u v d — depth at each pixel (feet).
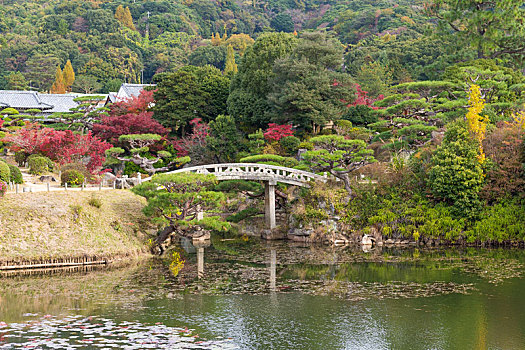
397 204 158.30
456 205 152.87
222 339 77.66
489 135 162.61
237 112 221.05
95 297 97.35
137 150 178.81
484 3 242.58
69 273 115.96
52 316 86.38
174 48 507.30
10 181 151.12
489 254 138.21
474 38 236.02
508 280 110.52
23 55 442.91
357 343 77.20
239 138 211.41
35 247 121.70
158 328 81.51
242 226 184.14
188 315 88.02
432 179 156.66
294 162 181.06
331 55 210.79
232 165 160.97
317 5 621.31
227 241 162.71
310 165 160.97
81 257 124.06
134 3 572.92
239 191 173.99
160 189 134.31
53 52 437.99
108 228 133.90
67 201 136.05
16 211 127.75
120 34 488.44
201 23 582.35
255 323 84.74
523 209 149.48
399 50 344.49
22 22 521.24
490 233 147.74
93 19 492.54
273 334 79.97
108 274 115.55
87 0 569.23
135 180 159.43
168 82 225.35
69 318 85.51
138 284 107.34
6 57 435.12
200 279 112.27
